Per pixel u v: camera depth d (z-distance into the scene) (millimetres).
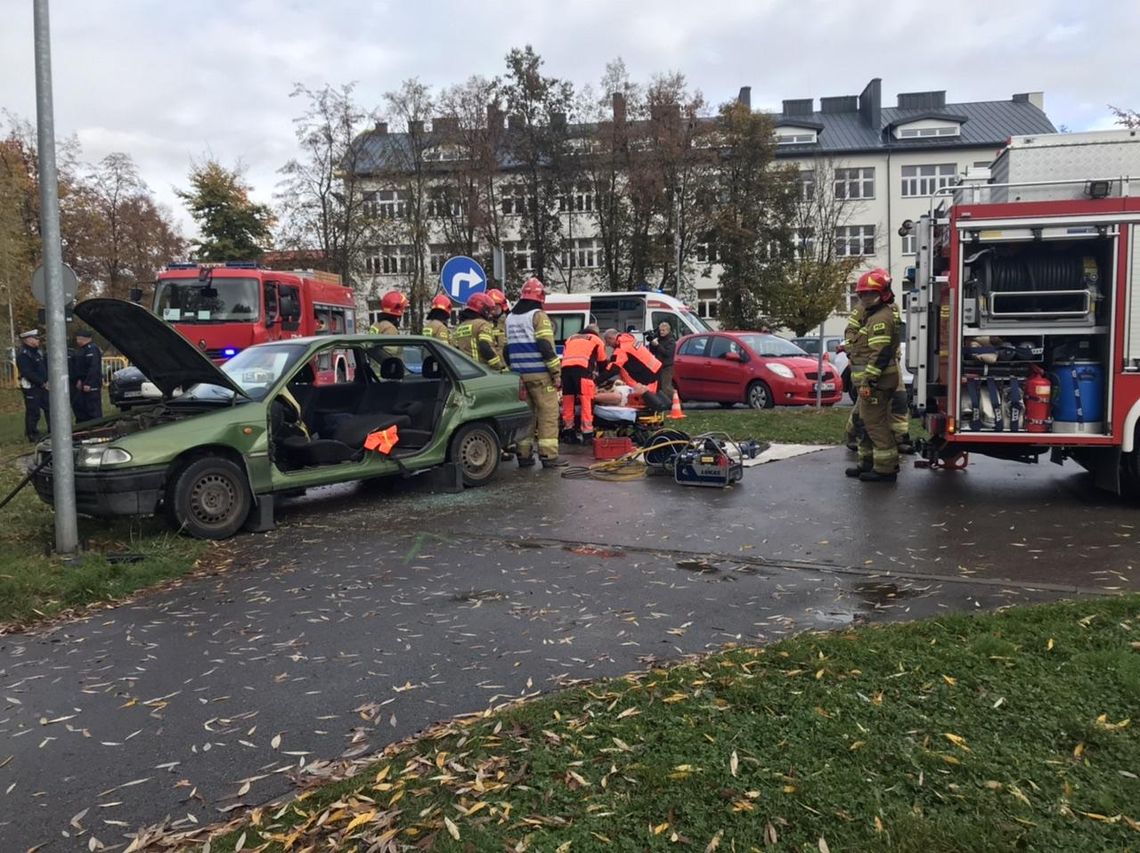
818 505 7902
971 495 8258
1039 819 2750
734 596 5340
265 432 7504
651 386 10906
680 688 3818
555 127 36938
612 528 7215
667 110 35781
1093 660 3918
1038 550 6195
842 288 31359
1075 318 7664
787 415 14938
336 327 21125
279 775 3363
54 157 6445
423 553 6590
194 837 2949
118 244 43719
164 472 6898
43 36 6359
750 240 37125
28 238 35656
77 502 6852
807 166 49594
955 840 2635
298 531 7484
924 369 8703
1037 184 7621
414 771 3229
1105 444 7633
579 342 10766
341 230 35344
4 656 4750
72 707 4070
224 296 17469
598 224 37719
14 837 3010
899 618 4832
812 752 3207
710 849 2670
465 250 36906
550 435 10383
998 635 4270
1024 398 7832
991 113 52969
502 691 4039
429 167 36438
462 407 9062
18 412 23031
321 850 2775
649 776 3076
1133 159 8156
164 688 4250
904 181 50094
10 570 6004
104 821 3094
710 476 8812
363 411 9680
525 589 5605
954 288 7828
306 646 4730
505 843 2736
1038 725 3361
